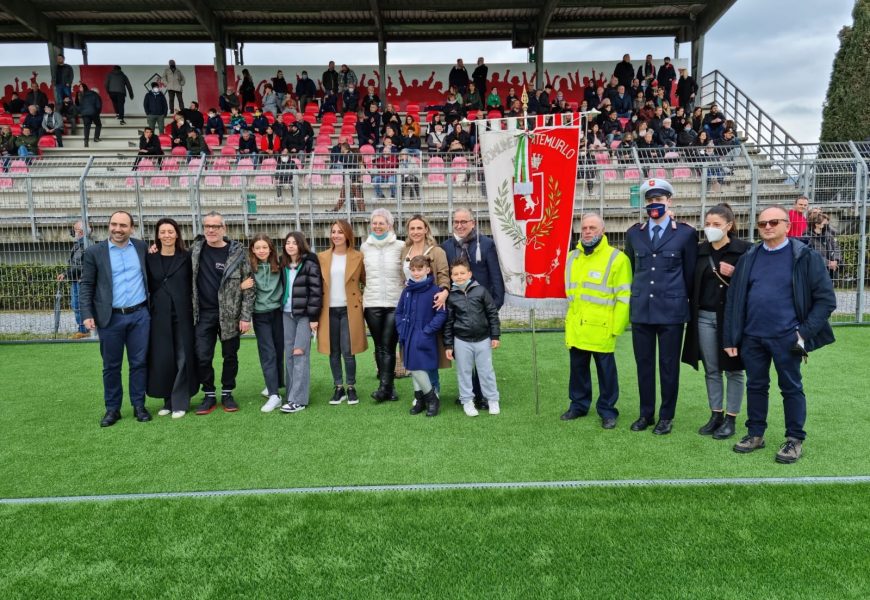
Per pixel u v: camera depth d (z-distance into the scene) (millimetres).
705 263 4535
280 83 18250
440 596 2732
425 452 4418
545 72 19172
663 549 3057
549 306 5078
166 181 11086
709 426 4684
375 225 5539
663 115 15562
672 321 4566
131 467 4238
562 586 2783
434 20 18594
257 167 12109
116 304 5109
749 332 4188
